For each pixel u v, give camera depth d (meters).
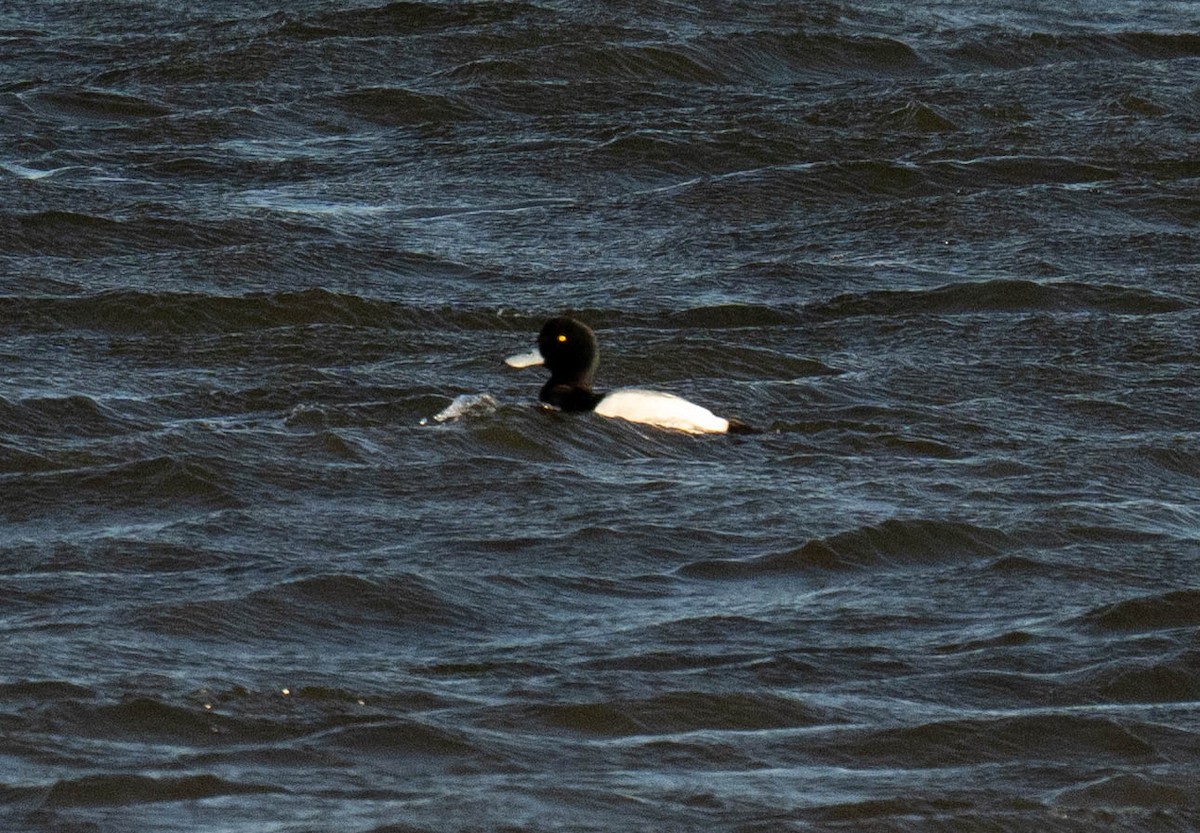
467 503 27.00
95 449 28.39
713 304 39.00
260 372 33.47
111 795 18.31
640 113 54.03
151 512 26.56
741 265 42.22
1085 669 22.41
